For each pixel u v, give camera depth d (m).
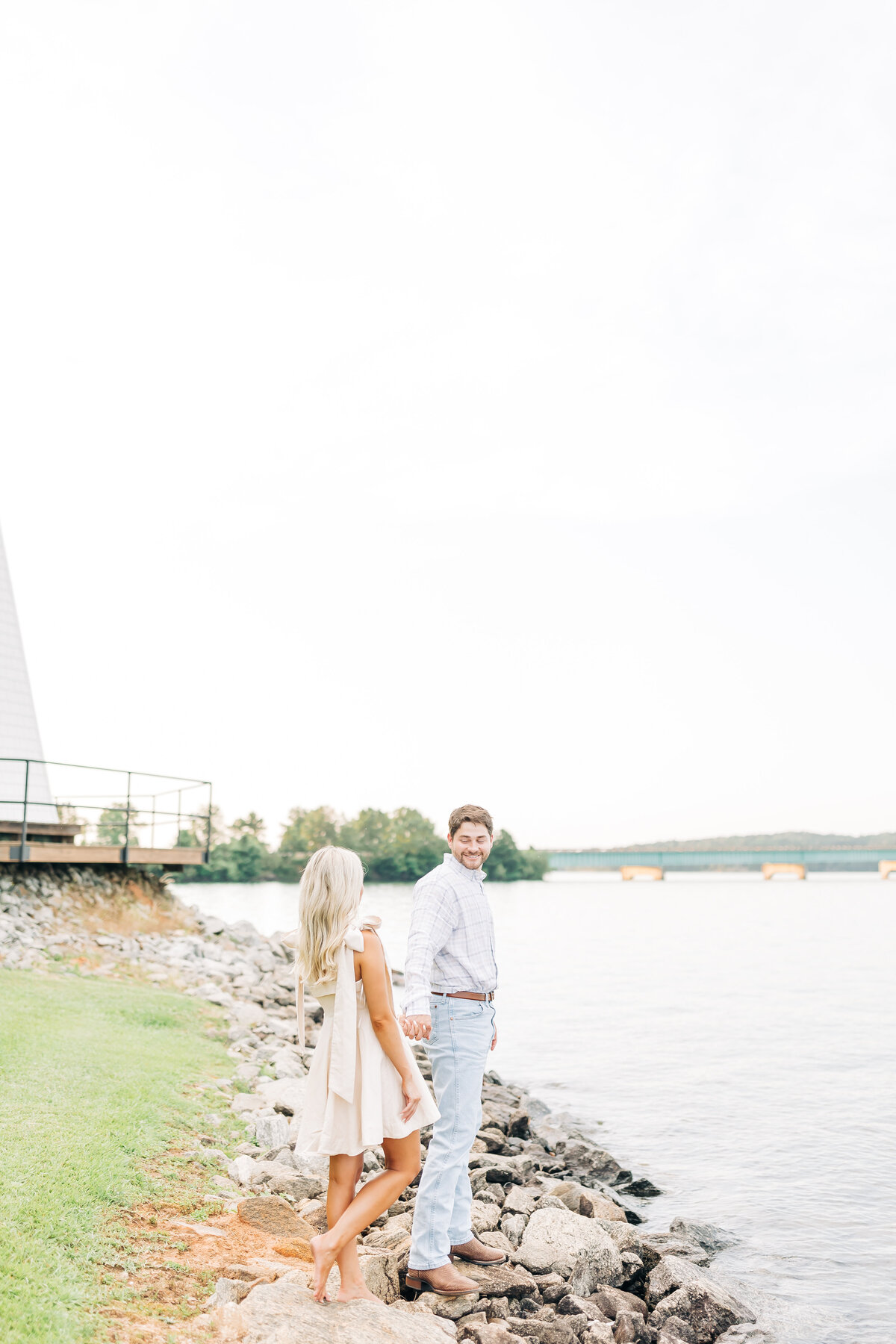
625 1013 18.12
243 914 51.16
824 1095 11.67
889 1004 19.34
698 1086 12.16
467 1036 4.43
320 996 4.01
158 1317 3.68
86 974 11.54
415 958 4.19
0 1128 5.42
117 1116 5.98
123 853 15.38
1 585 18.19
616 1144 9.59
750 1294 5.80
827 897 92.44
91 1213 4.53
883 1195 8.00
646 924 49.44
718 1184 8.32
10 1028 7.91
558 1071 13.07
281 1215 4.88
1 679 17.78
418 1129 3.97
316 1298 3.74
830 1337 5.29
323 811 148.88
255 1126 6.45
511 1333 4.21
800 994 20.88
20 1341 3.28
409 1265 4.47
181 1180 5.26
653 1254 5.80
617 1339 4.62
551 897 96.62
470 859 4.50
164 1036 8.84
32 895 14.10
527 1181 7.33
